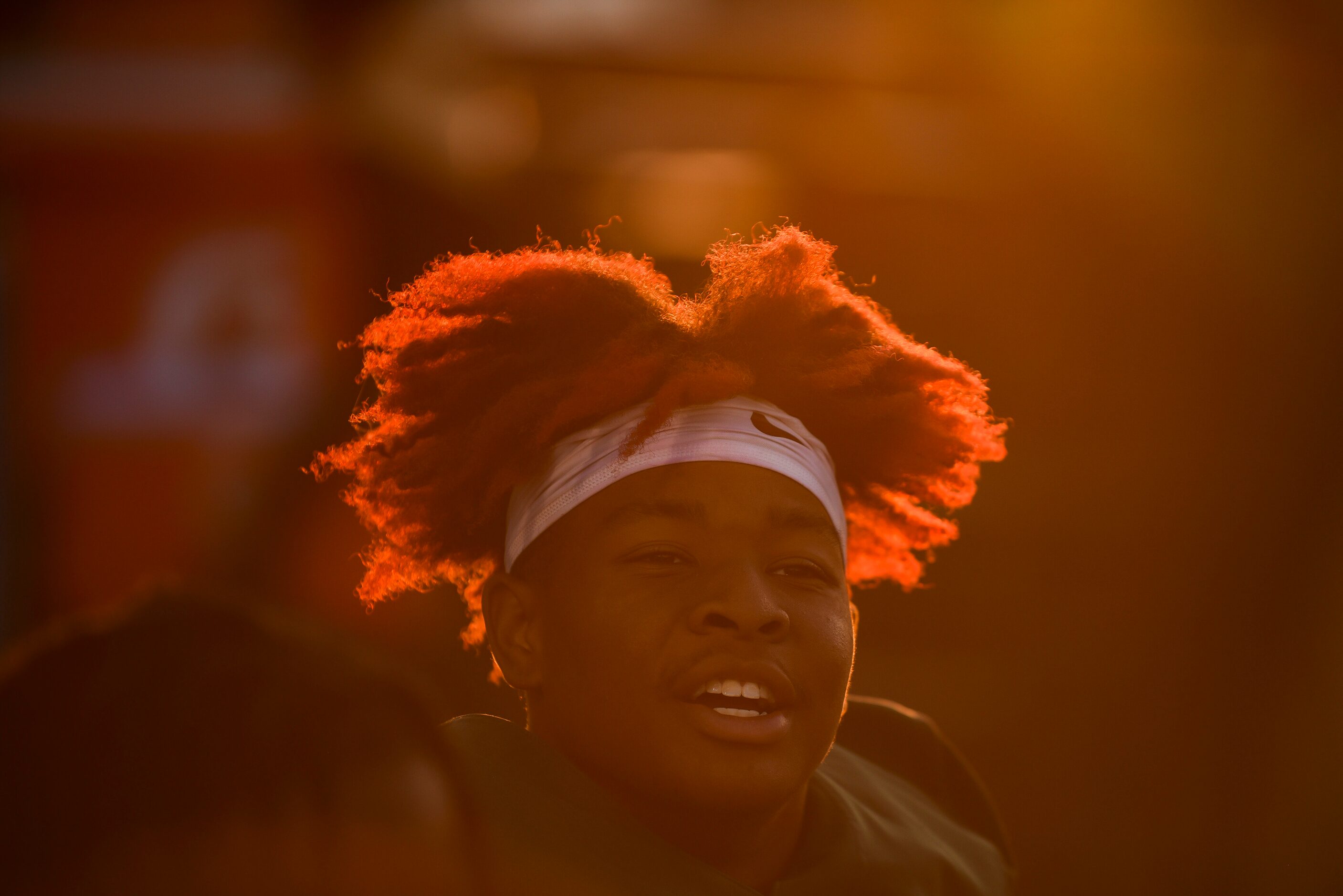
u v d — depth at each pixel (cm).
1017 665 1438
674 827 325
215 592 189
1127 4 1266
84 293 1538
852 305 379
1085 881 1095
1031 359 1566
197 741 166
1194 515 1325
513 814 310
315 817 164
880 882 363
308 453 1482
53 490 1523
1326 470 1232
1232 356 1302
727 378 332
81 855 162
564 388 341
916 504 409
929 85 1666
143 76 1523
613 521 327
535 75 1778
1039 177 1429
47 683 171
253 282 1559
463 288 363
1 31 1516
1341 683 1180
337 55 1555
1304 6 1168
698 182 1762
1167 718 1279
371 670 180
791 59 1789
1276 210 1241
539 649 339
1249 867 1133
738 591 314
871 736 462
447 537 371
